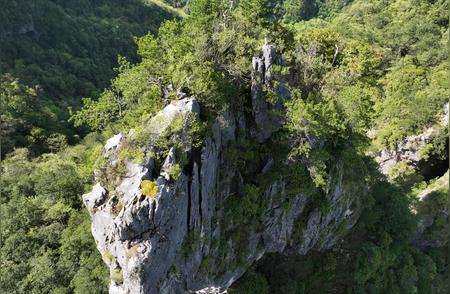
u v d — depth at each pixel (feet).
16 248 181.68
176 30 153.58
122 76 146.41
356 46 220.23
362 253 194.90
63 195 194.29
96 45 438.81
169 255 124.16
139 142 120.37
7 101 290.56
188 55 133.80
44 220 190.29
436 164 273.95
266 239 168.04
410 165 261.03
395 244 215.31
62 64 391.65
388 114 268.41
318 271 188.96
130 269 117.60
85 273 165.68
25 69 350.02
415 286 213.87
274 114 149.59
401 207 214.07
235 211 149.28
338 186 176.04
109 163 123.44
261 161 157.69
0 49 357.20
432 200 243.19
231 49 150.10
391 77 303.48
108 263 125.70
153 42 146.20
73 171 204.64
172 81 132.05
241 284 166.20
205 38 141.38
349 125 161.17
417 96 266.98
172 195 117.08
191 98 126.72
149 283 121.70
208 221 138.41
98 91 380.78
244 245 156.56
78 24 441.68
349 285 195.62
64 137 287.48
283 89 155.02
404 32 357.61
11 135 276.00
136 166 118.32
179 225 123.75
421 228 238.89
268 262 180.65
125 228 114.62
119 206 116.78
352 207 197.16
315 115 146.72
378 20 403.34
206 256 141.90
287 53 165.37
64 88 361.71
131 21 526.57
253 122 154.20
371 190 218.59
